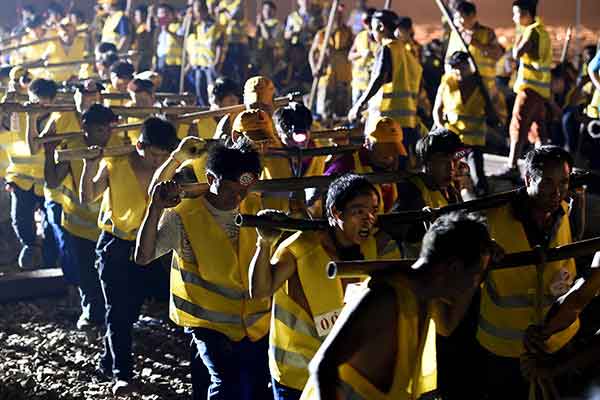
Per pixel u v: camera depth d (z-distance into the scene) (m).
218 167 5.64
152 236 5.69
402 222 5.21
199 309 5.80
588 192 9.95
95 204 8.59
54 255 10.55
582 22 30.73
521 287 5.34
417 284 4.01
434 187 6.12
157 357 8.27
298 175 6.67
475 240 4.03
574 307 4.90
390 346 4.02
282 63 19.27
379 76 10.62
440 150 6.05
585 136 13.08
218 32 17.64
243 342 5.84
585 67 13.84
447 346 5.96
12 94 11.12
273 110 7.96
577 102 13.32
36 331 8.95
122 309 7.45
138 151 7.31
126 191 7.33
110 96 10.84
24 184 10.70
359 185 4.92
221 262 5.73
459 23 12.59
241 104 8.92
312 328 5.10
